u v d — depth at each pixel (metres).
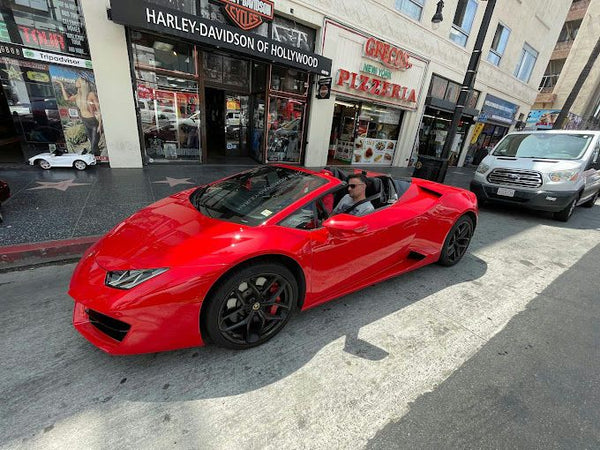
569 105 12.95
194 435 1.45
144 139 6.77
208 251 1.77
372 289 2.97
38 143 5.89
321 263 2.19
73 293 1.71
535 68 17.09
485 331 2.46
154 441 1.40
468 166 16.27
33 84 5.52
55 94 5.70
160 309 1.62
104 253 1.87
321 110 9.03
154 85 6.58
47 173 5.59
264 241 1.91
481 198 6.50
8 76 5.34
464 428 1.60
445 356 2.13
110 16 5.34
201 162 7.79
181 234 1.95
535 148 6.30
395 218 2.70
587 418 1.72
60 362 1.81
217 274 1.71
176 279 1.64
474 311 2.73
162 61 6.53
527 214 6.63
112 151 6.31
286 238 2.01
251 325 2.06
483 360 2.12
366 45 8.89
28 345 1.91
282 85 8.30
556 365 2.13
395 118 11.61
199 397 1.65
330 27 8.12
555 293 3.19
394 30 9.51
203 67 7.11
